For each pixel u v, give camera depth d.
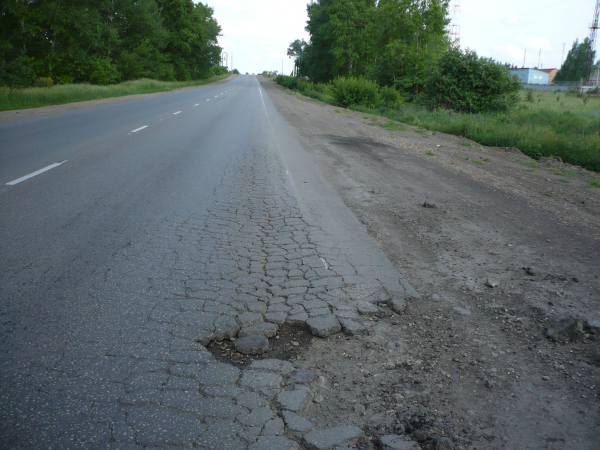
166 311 3.38
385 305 3.72
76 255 4.35
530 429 2.32
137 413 2.31
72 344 2.88
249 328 3.24
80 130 14.02
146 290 3.69
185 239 4.97
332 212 6.40
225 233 5.26
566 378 2.75
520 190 8.26
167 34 67.75
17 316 3.19
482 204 7.14
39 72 42.62
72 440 2.11
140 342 2.95
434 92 31.22
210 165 9.38
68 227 5.16
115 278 3.88
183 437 2.17
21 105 22.34
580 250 5.06
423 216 6.42
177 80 79.88
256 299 3.67
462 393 2.63
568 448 2.18
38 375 2.57
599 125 19.48
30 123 15.44
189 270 4.15
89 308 3.35
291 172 9.12
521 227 5.92
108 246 4.62
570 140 14.30
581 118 22.17
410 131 19.14
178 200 6.59
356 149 13.19
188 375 2.66
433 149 13.88
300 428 2.29
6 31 40.41
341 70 62.53
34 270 3.96
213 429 2.24
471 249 5.10
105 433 2.17
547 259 4.79
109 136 12.92
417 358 3.01
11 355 2.74
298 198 7.09
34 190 6.74
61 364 2.68
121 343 2.93
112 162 9.20
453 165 10.94
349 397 2.59
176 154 10.50
